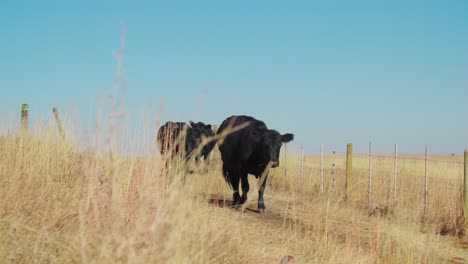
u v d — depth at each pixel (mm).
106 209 5855
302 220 10047
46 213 5703
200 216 5734
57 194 6754
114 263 4238
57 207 6105
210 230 5793
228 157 12383
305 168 17453
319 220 8914
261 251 6703
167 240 4297
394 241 8148
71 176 7605
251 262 6039
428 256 7477
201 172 5754
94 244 4602
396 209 10781
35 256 4648
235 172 12328
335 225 9758
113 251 4445
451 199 11766
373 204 12688
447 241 9312
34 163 7488
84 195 6484
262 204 11172
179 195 4781
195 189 5473
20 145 7695
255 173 11859
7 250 4660
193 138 11703
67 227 5516
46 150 7902
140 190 5457
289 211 11258
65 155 7953
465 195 10625
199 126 12266
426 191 11562
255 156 11617
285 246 7469
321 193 13531
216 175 12977
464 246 9156
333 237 8664
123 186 6117
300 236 8312
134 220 4930
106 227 4922
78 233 4988
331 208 10984
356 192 13898
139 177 6184
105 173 6695
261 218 10242
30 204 5992
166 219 4363
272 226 9203
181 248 4359
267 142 11258
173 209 4523
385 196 13352
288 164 17562
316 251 7238
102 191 6504
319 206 10633
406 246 7340
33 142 8172
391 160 18172
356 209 11680
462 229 10141
